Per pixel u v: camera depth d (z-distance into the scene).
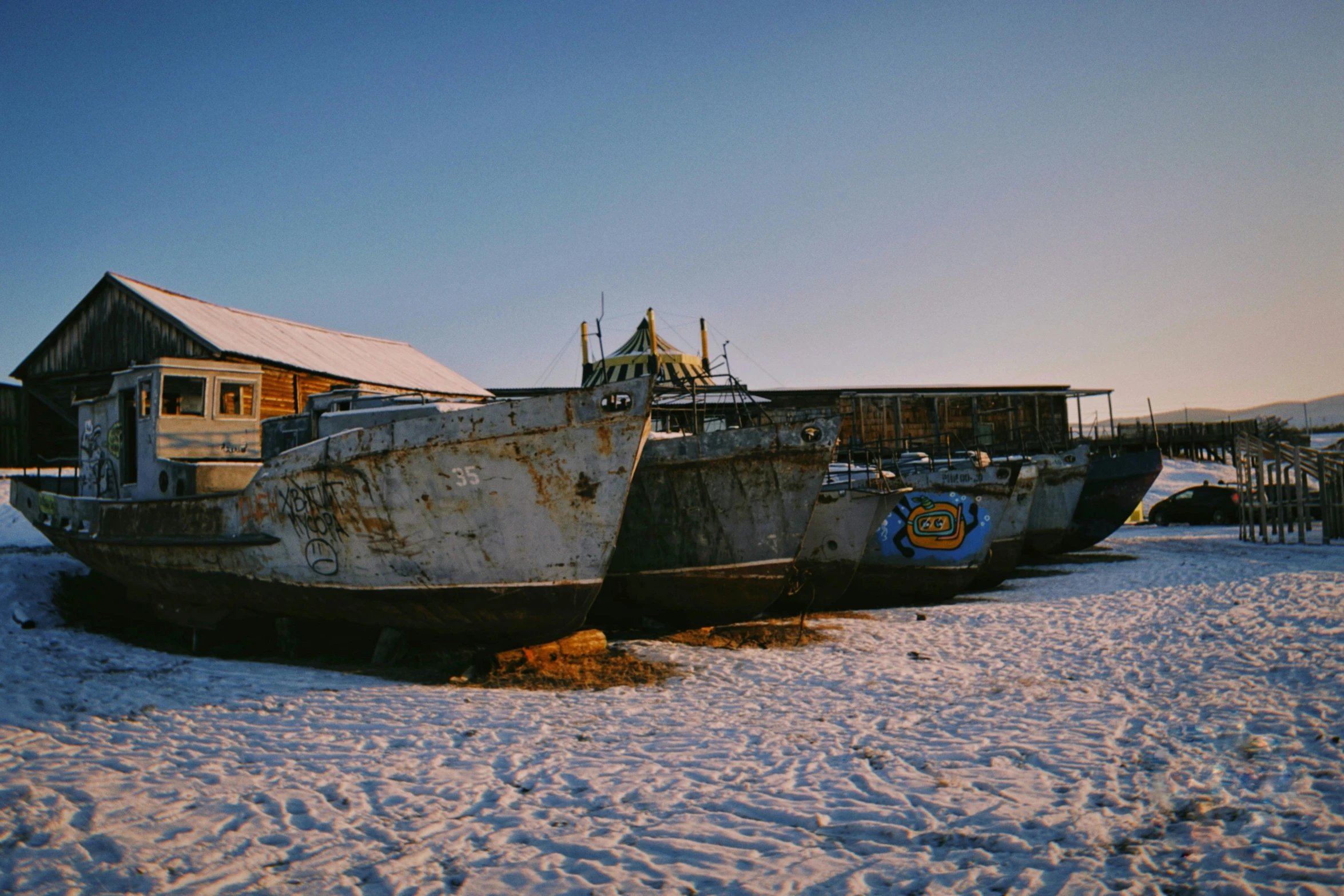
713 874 4.26
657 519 11.17
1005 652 10.09
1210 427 49.50
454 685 8.73
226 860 4.44
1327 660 8.18
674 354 30.98
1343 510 21.44
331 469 9.16
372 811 5.17
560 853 4.56
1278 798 4.97
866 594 14.16
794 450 10.89
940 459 23.45
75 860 4.38
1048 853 4.40
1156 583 15.27
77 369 23.00
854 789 5.49
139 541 11.34
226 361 18.95
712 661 9.77
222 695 8.20
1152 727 6.63
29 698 7.82
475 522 8.77
